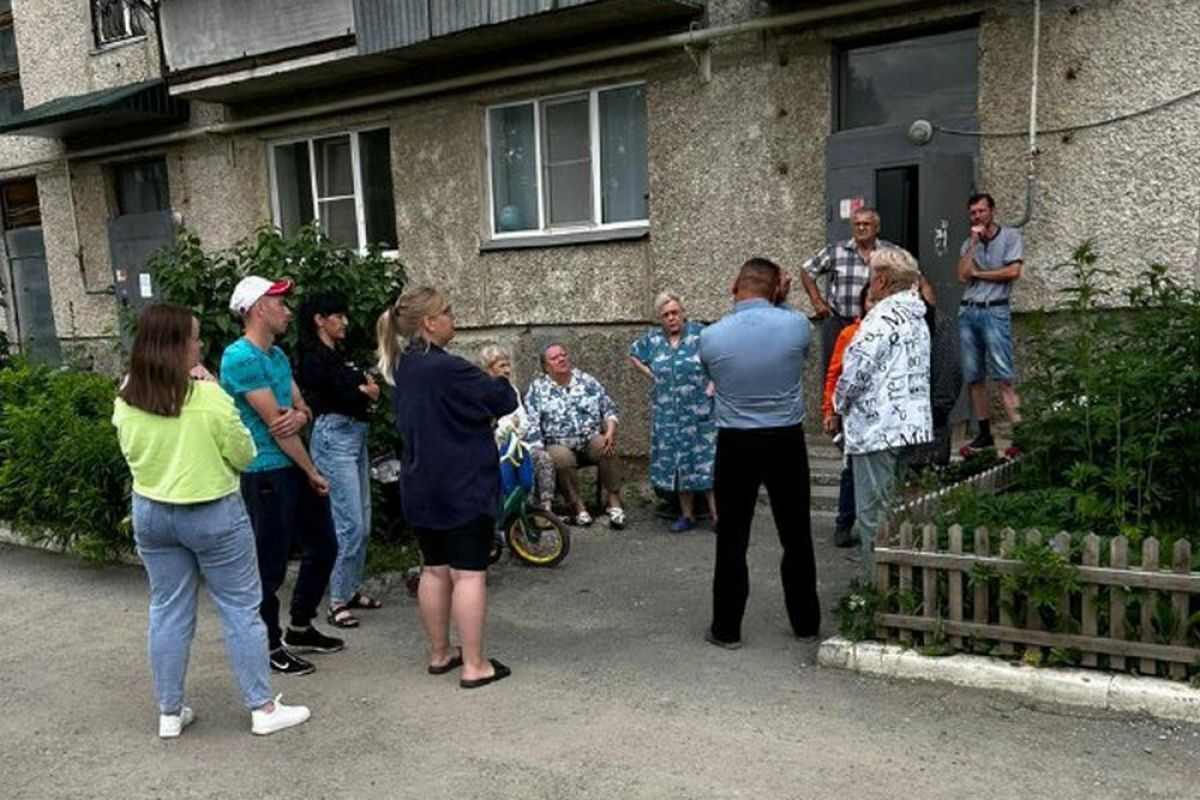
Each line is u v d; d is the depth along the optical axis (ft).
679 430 22.13
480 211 33.73
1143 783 10.80
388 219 36.68
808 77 26.43
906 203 24.80
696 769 11.59
